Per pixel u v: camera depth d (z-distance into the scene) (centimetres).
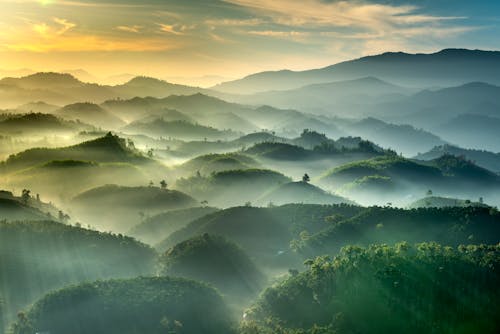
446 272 15650
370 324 14575
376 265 16062
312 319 15600
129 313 16112
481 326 14088
